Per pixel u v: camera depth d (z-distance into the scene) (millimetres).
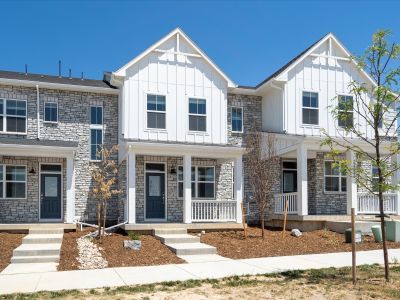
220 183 22359
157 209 21203
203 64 22141
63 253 14469
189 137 21484
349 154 21141
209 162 22266
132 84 20844
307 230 19750
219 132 22031
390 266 12016
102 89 21500
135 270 12008
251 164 19812
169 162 21531
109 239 16891
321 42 22953
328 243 16547
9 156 20266
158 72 21328
